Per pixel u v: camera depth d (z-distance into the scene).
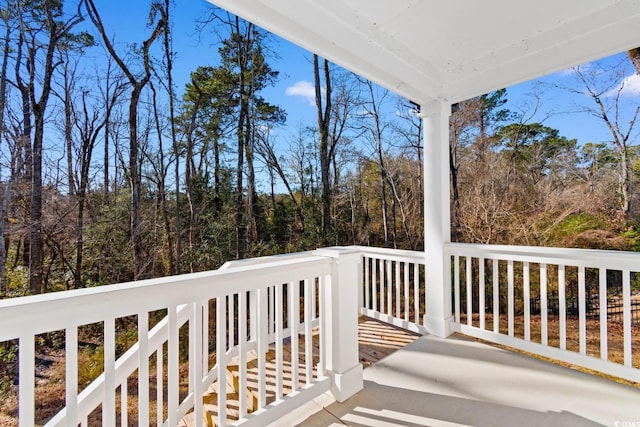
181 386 4.86
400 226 10.50
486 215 8.34
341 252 2.18
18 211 7.92
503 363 2.65
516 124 8.66
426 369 2.56
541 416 1.95
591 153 7.74
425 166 3.30
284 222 10.46
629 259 2.18
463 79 3.00
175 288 1.48
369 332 3.37
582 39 2.28
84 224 8.73
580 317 2.46
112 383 1.31
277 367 1.91
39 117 8.27
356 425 1.90
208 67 9.81
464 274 7.49
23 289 7.64
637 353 5.40
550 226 7.57
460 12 2.15
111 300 1.29
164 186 9.64
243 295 1.75
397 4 2.07
